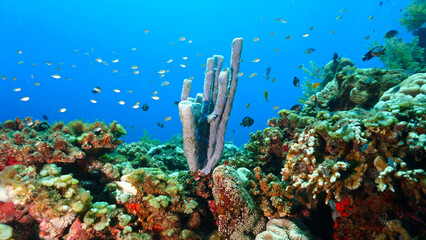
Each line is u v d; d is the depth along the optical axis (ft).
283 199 11.12
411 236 7.19
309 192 10.12
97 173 14.11
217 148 13.87
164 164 21.89
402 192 7.68
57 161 12.54
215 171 11.36
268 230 10.30
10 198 10.14
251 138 18.54
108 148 14.48
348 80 18.79
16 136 13.47
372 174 8.33
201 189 13.71
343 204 8.87
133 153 19.29
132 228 11.37
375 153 8.45
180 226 11.42
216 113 13.26
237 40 12.97
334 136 9.20
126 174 13.03
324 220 10.72
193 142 12.69
